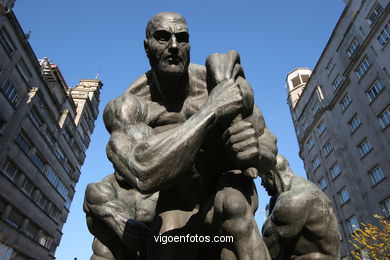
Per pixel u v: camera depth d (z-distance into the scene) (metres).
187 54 1.57
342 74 19.22
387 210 14.51
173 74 1.53
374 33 16.22
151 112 1.60
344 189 17.73
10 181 16.84
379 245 8.38
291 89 28.22
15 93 17.94
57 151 23.02
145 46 1.64
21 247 18.06
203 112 1.25
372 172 15.91
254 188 1.37
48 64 23.45
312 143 22.09
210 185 1.52
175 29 1.53
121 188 1.93
